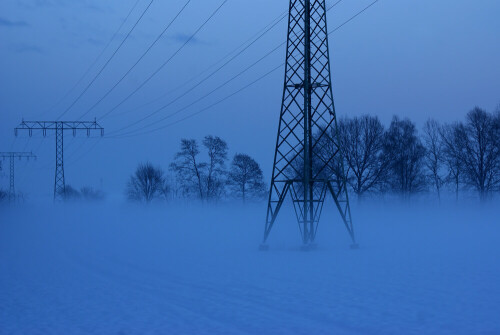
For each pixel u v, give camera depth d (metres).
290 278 26.25
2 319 19.11
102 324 17.77
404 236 52.00
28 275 30.25
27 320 18.83
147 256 39.47
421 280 24.56
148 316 18.70
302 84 38.62
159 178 120.38
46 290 25.09
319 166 83.19
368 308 18.80
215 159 108.81
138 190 120.31
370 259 33.38
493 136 88.38
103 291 24.36
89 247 47.84
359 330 15.77
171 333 16.17
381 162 87.88
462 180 92.06
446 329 15.56
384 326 16.14
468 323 16.19
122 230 71.19
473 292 21.28
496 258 32.88
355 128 86.69
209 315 18.52
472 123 90.50
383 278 25.45
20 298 23.22
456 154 92.12
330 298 20.88
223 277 27.44
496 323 16.12
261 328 16.42
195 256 38.47
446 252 36.88
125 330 16.81
